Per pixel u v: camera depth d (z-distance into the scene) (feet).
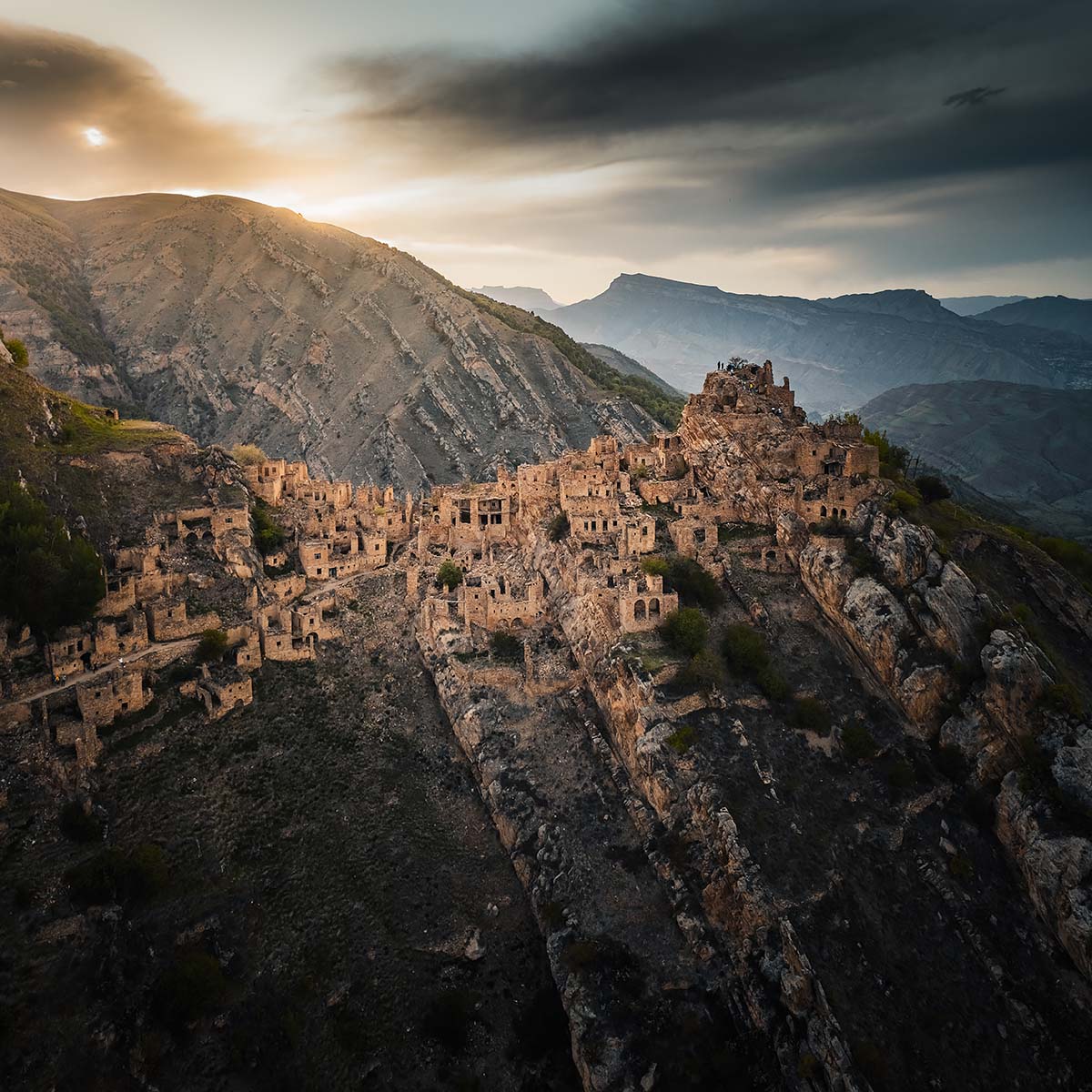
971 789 384.88
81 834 343.46
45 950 306.35
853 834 368.68
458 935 369.30
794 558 494.18
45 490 500.74
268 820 388.78
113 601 443.73
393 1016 339.36
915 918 344.69
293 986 335.26
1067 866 334.85
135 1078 294.25
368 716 460.55
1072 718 367.25
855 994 313.53
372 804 415.23
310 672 469.98
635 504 561.84
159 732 397.39
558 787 417.90
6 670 387.55
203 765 396.37
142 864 337.11
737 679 427.74
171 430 640.17
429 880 388.98
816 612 475.72
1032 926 342.44
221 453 586.86
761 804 370.12
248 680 432.25
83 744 367.45
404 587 549.13
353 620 516.32
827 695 426.10
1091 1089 302.86
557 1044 339.77
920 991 321.52
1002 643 391.86
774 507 516.73
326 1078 316.19
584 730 442.91
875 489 492.95
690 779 380.17
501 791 419.54
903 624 427.33
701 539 518.78
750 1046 315.58
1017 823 359.05
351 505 634.02
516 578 538.06
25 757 358.43
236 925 345.10
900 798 384.47
